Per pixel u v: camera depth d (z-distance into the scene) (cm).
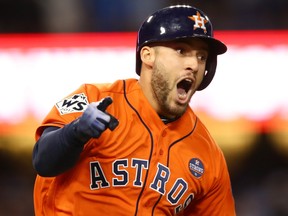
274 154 4250
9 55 3684
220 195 1653
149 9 4197
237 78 3684
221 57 3694
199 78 1551
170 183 1530
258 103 3681
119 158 1488
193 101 3684
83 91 1546
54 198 1518
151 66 1538
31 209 3959
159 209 1531
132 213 1491
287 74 3659
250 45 3688
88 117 1334
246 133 3825
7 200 3959
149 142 1521
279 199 3931
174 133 1580
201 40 1514
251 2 4222
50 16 4191
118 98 1551
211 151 1620
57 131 1400
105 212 1492
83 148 1430
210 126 3697
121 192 1488
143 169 1500
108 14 4175
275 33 3681
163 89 1516
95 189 1484
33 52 3688
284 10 4184
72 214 1497
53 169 1408
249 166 4275
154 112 1544
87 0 4203
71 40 3688
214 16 4197
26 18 4188
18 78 3681
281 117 3675
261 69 3678
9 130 3697
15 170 4178
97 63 3669
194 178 1566
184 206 1577
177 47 1505
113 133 1488
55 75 3678
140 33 1557
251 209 3903
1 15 4188
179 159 1555
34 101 3678
